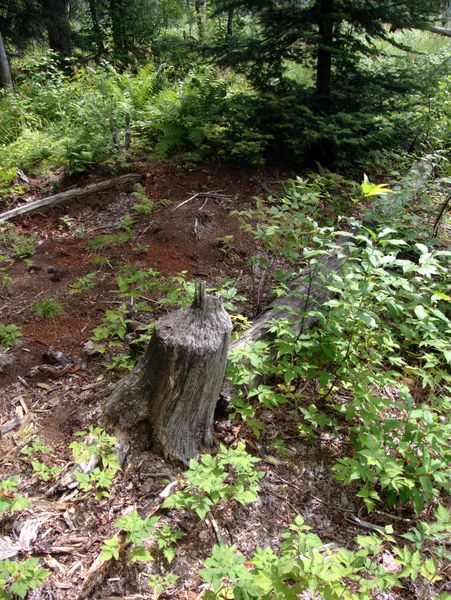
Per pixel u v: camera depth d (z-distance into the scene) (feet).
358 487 9.69
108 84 25.99
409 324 13.17
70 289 15.05
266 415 10.94
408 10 19.95
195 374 8.77
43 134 23.75
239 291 14.87
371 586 6.54
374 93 21.27
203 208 18.81
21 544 7.96
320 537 8.70
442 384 12.24
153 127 23.62
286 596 6.38
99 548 8.04
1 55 30.40
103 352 12.22
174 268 15.90
